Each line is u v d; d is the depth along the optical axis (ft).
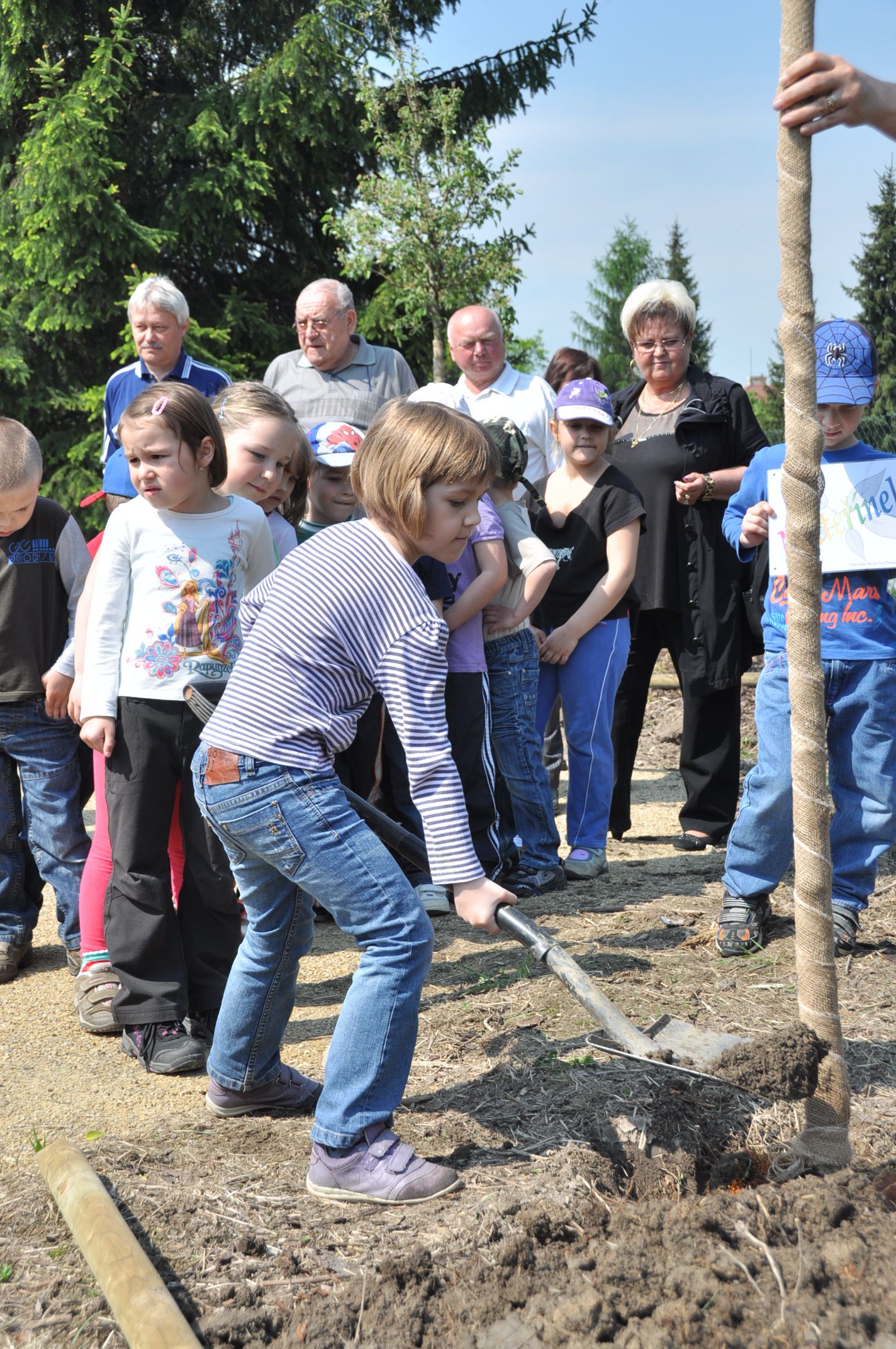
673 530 15.90
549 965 7.73
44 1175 7.76
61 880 12.38
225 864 10.43
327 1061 7.77
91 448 46.85
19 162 45.75
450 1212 7.39
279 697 7.71
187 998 10.40
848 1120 7.90
